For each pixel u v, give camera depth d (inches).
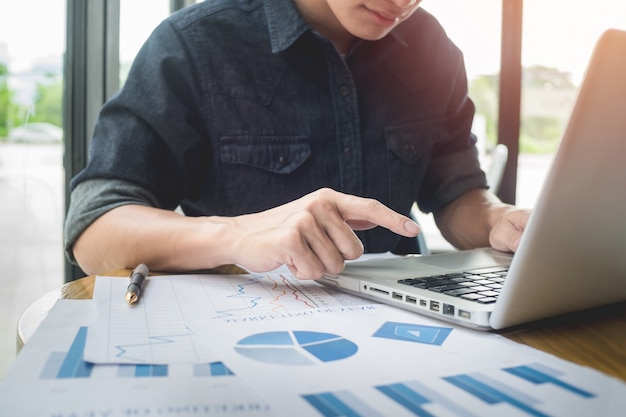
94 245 28.0
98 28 64.3
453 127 45.6
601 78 14.2
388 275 23.5
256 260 23.7
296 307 20.5
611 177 15.8
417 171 42.7
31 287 66.5
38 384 12.5
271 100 38.1
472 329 18.1
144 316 18.5
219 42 37.4
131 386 12.6
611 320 20.0
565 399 12.3
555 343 17.4
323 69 38.9
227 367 14.0
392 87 41.8
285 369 13.9
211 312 19.4
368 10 32.7
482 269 25.3
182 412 11.3
